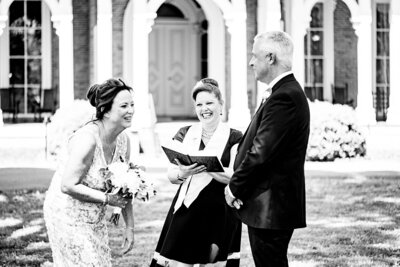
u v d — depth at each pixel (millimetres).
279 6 18562
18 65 20984
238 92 18266
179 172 6078
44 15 21000
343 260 8578
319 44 21562
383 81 22000
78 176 5402
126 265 8367
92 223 5527
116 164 5543
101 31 17719
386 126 18188
